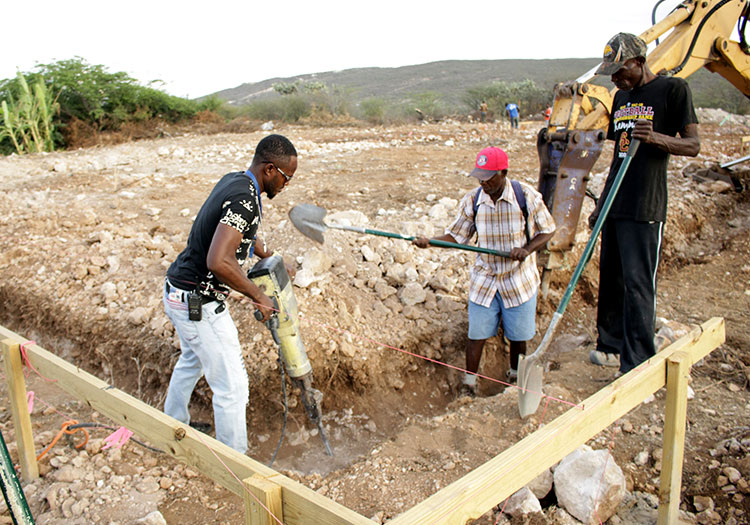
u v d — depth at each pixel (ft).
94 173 31.35
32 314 16.56
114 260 17.34
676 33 16.40
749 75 17.94
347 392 13.91
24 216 21.27
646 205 11.97
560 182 14.66
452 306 15.89
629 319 12.41
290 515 5.95
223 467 6.84
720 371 13.39
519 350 13.96
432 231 18.86
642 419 11.69
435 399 14.73
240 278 9.45
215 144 44.27
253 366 13.15
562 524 9.14
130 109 64.28
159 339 14.32
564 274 17.95
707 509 9.62
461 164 33.58
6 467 6.91
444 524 5.76
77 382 9.09
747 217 23.09
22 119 52.39
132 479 10.36
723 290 17.99
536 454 6.84
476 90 91.97
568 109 14.71
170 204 24.30
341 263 16.38
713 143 38.81
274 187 9.91
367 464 10.73
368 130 56.95
